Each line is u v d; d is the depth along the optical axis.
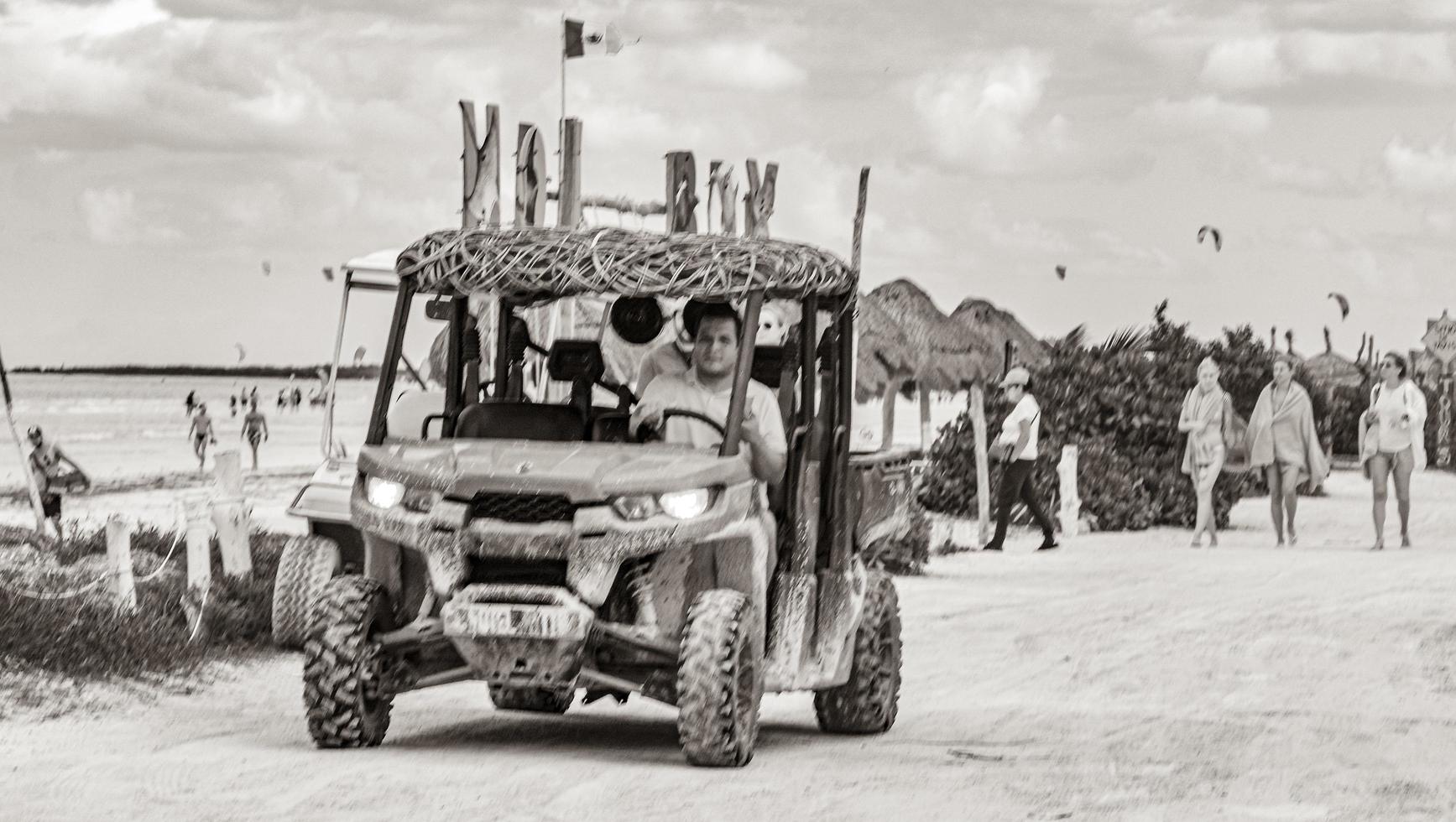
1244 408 38.59
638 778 9.09
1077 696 12.71
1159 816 8.45
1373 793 9.09
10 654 11.95
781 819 8.22
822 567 10.64
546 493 9.27
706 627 9.35
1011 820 8.30
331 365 17.47
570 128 19.53
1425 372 58.84
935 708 12.24
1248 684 13.23
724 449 9.70
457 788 8.70
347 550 14.27
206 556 14.12
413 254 10.16
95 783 8.77
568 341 10.45
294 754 9.62
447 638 9.59
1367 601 18.38
